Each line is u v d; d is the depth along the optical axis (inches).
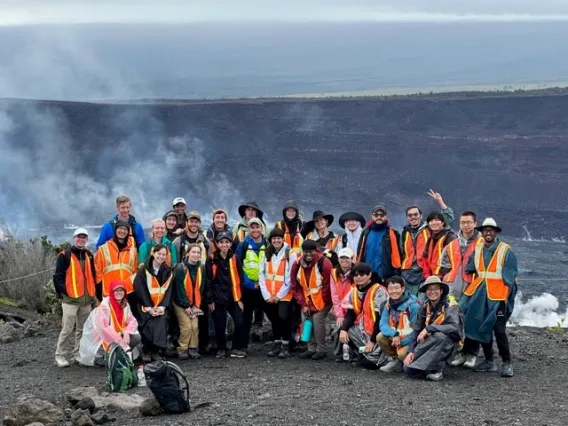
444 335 445.4
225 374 463.5
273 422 357.7
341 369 475.8
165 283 490.3
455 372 467.5
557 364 501.0
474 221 471.8
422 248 491.2
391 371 467.5
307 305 501.4
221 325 508.4
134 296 493.0
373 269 506.6
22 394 430.6
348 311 484.4
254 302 516.1
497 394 413.7
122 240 506.0
